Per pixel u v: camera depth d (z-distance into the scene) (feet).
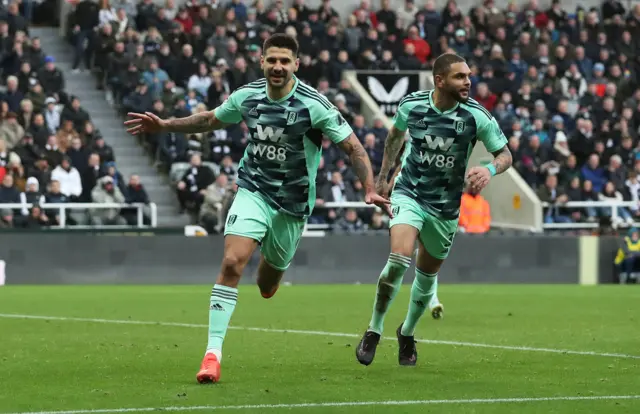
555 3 134.92
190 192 103.45
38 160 98.58
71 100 103.60
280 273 36.76
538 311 65.72
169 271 95.25
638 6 138.21
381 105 119.85
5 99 102.32
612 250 102.63
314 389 32.24
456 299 76.84
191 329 52.90
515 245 100.78
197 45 115.85
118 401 29.78
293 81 34.73
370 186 34.78
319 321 57.77
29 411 28.19
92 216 99.14
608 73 132.16
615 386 33.37
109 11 116.47
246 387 32.55
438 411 28.48
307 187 35.22
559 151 116.16
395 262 36.27
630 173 117.39
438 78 36.76
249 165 35.22
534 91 124.16
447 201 37.47
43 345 45.06
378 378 34.94
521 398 30.78
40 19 122.62
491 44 129.80
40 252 93.09
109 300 73.46
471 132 36.99
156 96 110.93
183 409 28.45
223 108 35.65
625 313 64.34
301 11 122.52
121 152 111.45
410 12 131.95
